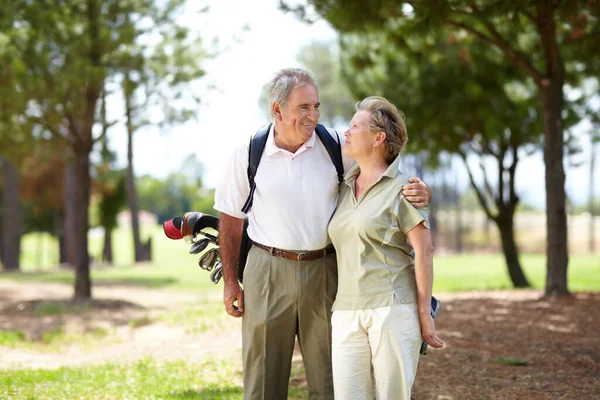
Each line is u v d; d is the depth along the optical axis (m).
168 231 3.89
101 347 8.09
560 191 9.18
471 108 11.98
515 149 12.84
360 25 7.93
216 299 12.46
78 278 12.49
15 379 5.66
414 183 3.20
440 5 7.08
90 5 10.94
